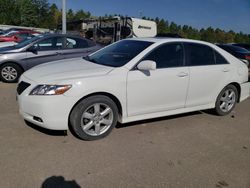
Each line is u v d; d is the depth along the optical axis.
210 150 4.37
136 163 3.81
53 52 8.55
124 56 4.80
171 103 5.08
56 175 3.41
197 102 5.48
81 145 4.20
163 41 5.03
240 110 6.66
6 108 5.68
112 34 16.50
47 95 3.98
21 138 4.29
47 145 4.12
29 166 3.55
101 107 4.41
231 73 5.86
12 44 9.47
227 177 3.65
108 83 4.29
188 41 5.33
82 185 3.26
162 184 3.39
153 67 4.38
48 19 61.69
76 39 9.01
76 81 4.09
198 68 5.30
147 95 4.71
